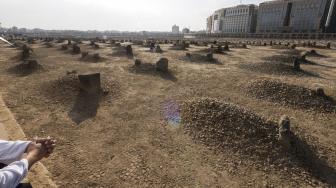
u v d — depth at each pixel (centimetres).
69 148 561
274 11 9031
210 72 1366
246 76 1248
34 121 692
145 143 595
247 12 10419
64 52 2200
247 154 546
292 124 716
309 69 1537
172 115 752
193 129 652
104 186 443
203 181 468
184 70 1409
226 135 603
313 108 838
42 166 436
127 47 2067
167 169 499
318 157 553
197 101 780
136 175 477
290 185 466
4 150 174
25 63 1332
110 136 626
